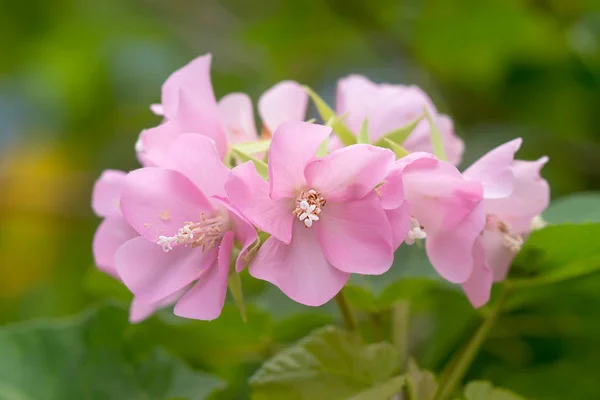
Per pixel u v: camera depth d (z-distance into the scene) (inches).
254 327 15.7
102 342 15.8
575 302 16.2
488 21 21.7
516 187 14.2
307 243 13.4
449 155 14.7
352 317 14.6
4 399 15.2
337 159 13.1
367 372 14.1
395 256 16.2
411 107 14.6
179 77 14.1
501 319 16.5
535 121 22.4
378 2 22.6
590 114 22.1
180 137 13.3
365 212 13.3
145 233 13.6
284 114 14.8
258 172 13.4
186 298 13.4
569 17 22.0
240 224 13.4
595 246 14.4
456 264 13.7
